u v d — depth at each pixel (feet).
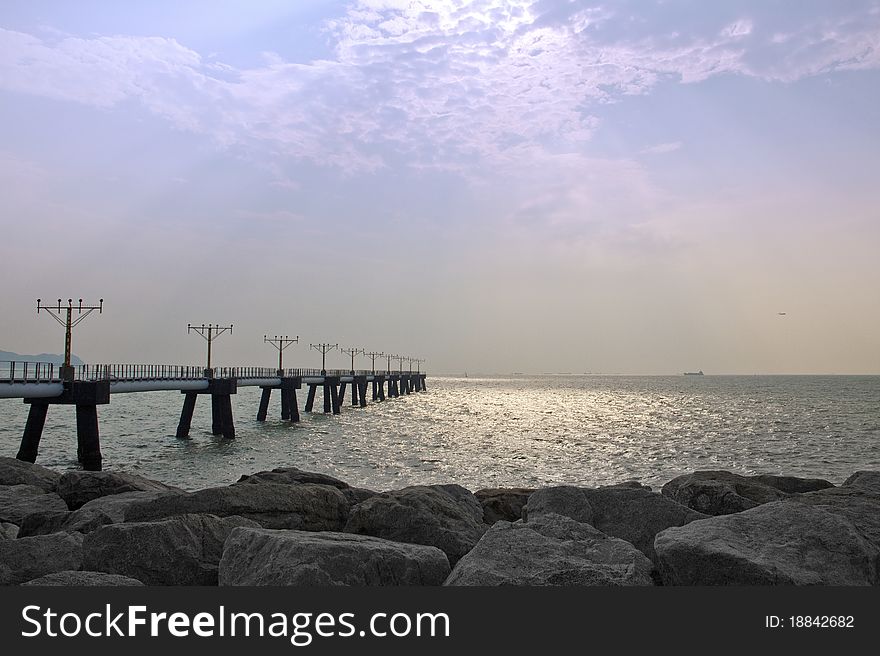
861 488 43.39
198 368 221.66
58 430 246.88
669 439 209.77
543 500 37.73
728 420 291.58
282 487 41.93
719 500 43.65
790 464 152.66
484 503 50.57
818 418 298.97
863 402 439.22
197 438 215.72
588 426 262.06
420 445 189.47
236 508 39.65
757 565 24.64
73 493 62.13
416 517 38.34
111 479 62.90
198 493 40.11
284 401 293.23
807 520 27.94
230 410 217.97
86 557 31.73
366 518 38.99
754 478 53.11
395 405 437.99
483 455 164.96
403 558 28.60
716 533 27.12
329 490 42.93
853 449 181.47
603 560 29.04
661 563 27.20
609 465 148.15
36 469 76.74
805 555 26.20
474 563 27.48
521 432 234.17
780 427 253.24
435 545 37.52
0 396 127.85
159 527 32.30
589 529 31.76
